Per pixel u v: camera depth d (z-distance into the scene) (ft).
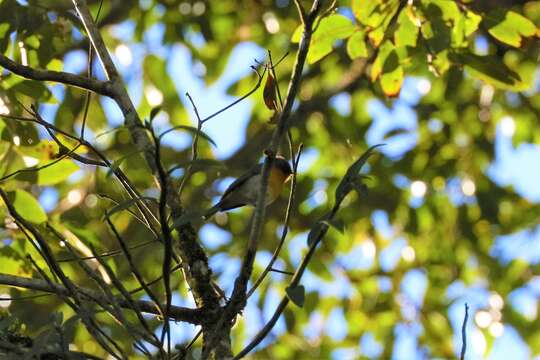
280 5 45.29
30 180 23.99
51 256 15.49
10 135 23.93
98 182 39.45
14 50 24.89
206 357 16.05
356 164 15.89
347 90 45.57
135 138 18.28
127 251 15.23
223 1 45.65
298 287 15.47
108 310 16.20
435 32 23.75
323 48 24.53
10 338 17.60
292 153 16.63
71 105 37.17
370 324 45.57
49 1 30.99
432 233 48.06
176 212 18.10
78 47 41.63
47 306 37.04
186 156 45.11
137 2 45.52
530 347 44.55
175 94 44.52
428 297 46.14
